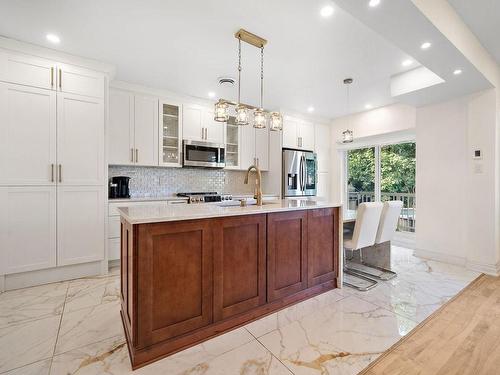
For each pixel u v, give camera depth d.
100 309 2.14
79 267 2.83
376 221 2.72
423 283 2.74
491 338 1.76
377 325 1.92
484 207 3.09
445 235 3.45
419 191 3.71
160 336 1.54
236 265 1.87
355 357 1.57
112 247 3.17
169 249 1.57
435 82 2.88
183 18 2.15
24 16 2.12
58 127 2.68
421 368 1.48
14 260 2.48
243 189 4.99
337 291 2.53
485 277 2.92
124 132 3.49
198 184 4.47
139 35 2.40
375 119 4.56
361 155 5.20
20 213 2.50
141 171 3.93
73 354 1.58
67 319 1.98
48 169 2.63
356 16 1.76
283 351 1.62
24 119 2.52
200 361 1.52
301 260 2.29
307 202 2.74
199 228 1.68
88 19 2.16
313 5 1.98
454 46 2.10
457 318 2.02
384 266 3.14
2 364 1.49
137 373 1.43
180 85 3.59
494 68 2.94
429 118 3.60
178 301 1.61
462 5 2.04
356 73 3.17
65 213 2.72
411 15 1.74
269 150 4.95
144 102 3.64
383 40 2.45
